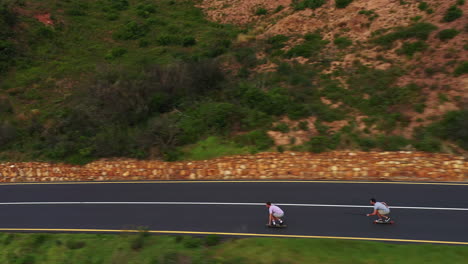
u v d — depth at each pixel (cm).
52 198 1678
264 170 1720
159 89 2255
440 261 1012
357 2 2856
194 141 1914
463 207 1298
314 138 1778
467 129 1616
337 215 1319
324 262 1043
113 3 3988
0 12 3175
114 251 1201
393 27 2492
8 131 2109
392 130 1766
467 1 2367
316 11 2966
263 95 2119
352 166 1638
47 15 3450
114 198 1620
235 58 2645
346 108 1975
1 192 1805
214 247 1182
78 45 3177
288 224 1290
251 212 1391
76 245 1245
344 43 2520
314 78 2264
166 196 1595
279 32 2895
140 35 3341
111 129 2044
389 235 1173
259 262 1066
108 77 2366
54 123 2200
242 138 1870
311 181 1625
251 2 3638
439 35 2211
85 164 1916
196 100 2217
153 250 1185
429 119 1770
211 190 1619
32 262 1202
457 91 1856
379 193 1455
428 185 1486
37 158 1995
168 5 4053
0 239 1336
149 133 1939
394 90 1997
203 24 3547
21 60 2888
